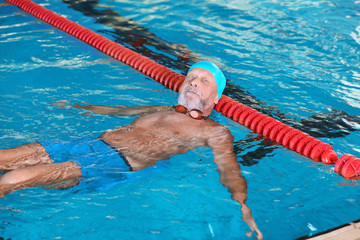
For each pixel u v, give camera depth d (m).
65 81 7.92
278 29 10.70
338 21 11.07
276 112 6.93
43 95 7.24
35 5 12.44
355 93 7.52
